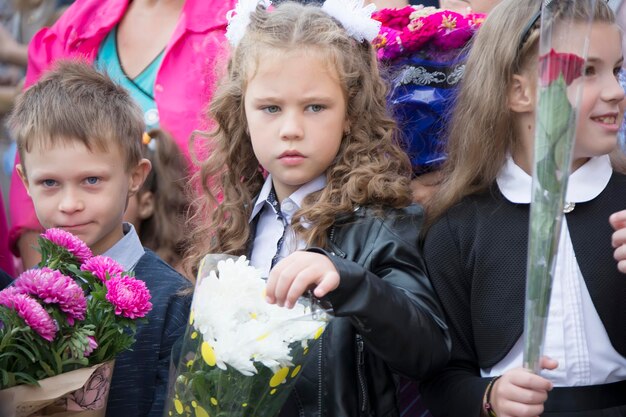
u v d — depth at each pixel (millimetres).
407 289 3799
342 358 3834
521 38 3932
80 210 4406
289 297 3400
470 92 4070
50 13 7562
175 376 3674
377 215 3998
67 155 4395
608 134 3785
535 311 3166
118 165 4500
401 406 4355
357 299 3488
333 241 4012
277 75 4000
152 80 5754
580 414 3729
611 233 3840
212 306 3510
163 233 5516
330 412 3812
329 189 4086
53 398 3680
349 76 4090
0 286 5082
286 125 3992
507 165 3990
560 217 3082
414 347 3607
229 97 4355
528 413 3301
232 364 3420
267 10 4262
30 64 6094
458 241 3955
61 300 3729
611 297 3795
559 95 3037
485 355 3879
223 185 4402
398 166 4230
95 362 3830
